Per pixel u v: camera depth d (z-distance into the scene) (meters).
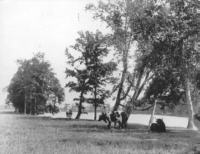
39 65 91.00
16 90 93.56
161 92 40.94
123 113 30.44
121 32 36.69
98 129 27.72
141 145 14.77
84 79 59.50
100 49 58.88
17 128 25.91
